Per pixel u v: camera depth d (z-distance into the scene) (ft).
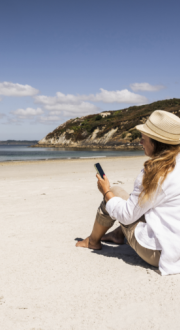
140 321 4.00
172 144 5.06
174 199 5.06
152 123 5.09
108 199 6.08
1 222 10.18
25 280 5.49
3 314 4.30
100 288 5.06
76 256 6.75
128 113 263.90
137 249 5.70
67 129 282.15
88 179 24.32
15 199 14.88
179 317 4.04
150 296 4.66
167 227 5.22
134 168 36.70
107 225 6.76
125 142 205.26
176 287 4.85
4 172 34.63
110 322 4.00
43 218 10.67
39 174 31.48
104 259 6.50
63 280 5.45
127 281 5.26
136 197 5.24
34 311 4.36
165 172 4.88
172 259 5.23
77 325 3.96
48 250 7.22
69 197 15.19
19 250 7.27
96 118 283.79
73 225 9.64
